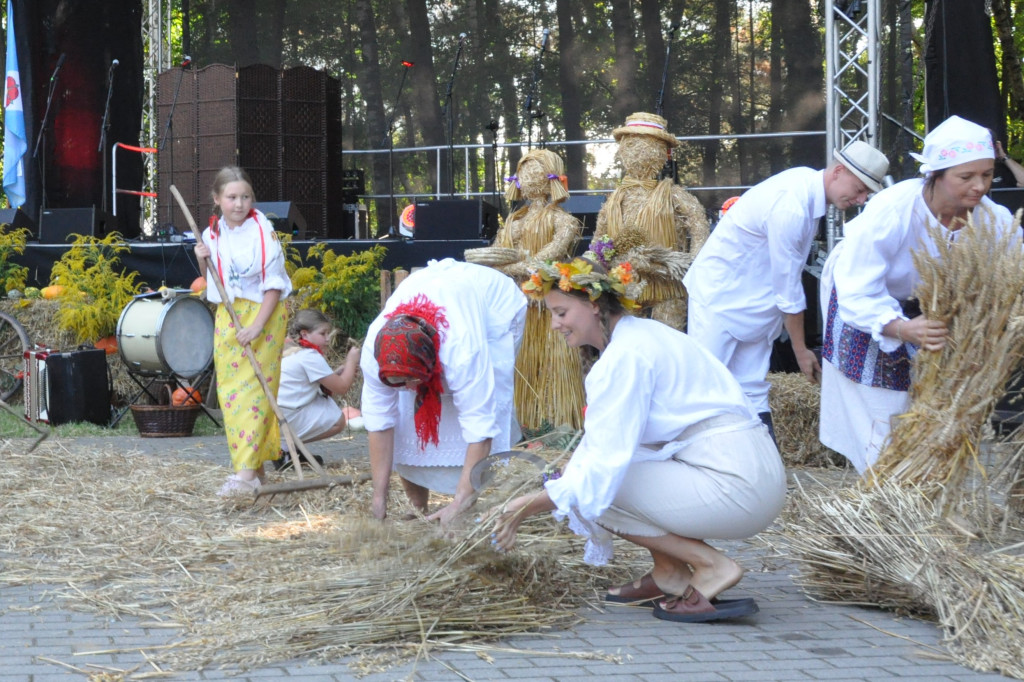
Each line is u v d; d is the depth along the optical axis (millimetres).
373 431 4113
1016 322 3457
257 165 12000
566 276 3111
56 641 3080
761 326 4922
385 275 8586
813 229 4648
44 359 7949
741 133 14258
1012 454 3844
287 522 4555
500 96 15133
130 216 13617
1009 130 15039
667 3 14391
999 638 2979
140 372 7742
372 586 3229
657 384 3146
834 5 8398
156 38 13719
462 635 3100
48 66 13250
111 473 5719
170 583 3643
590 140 14867
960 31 9969
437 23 15219
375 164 15398
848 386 4121
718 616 3271
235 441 5129
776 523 4473
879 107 8234
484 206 9625
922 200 3916
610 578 3732
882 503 3492
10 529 4375
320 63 15336
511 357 4230
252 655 2926
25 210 13320
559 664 2916
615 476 3043
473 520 3303
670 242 6383
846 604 3521
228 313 5176
